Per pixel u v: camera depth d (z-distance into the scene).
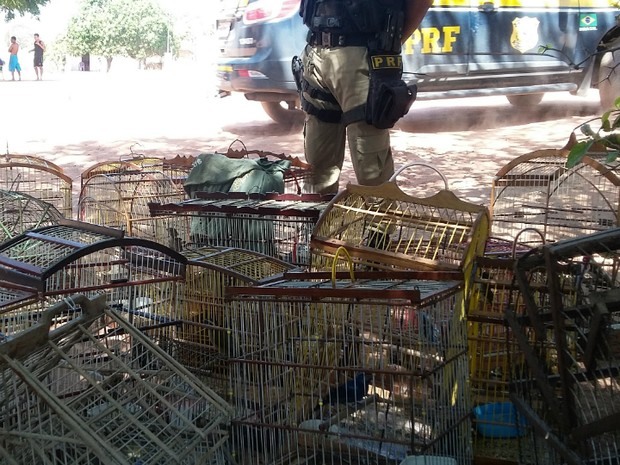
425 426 3.20
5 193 4.91
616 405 2.94
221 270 3.88
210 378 3.91
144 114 15.84
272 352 3.41
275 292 3.30
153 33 39.00
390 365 3.21
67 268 3.57
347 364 3.30
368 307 3.22
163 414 2.98
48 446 2.67
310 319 3.33
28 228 4.74
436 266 3.55
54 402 2.62
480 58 11.46
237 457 3.46
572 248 2.91
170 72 31.94
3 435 2.65
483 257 3.60
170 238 4.91
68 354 2.97
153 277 3.95
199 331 3.96
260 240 4.71
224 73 11.69
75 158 10.97
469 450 3.43
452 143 11.10
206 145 11.62
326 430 3.30
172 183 6.01
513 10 11.47
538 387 3.16
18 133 13.38
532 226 5.64
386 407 3.22
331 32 5.28
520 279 3.12
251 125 13.52
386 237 3.96
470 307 3.61
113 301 3.89
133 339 3.21
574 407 2.96
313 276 3.55
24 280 3.29
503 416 3.56
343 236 4.02
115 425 2.89
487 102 15.02
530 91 11.80
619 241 2.89
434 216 4.04
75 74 29.61
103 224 5.86
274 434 3.40
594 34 11.77
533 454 3.39
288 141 11.62
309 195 4.81
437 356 3.21
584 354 2.91
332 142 5.73
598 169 5.05
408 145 11.00
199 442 2.86
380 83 5.09
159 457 2.76
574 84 11.93
